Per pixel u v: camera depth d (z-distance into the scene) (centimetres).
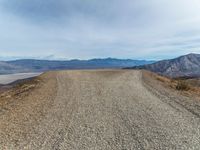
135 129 857
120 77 3133
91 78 2998
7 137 782
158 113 1093
